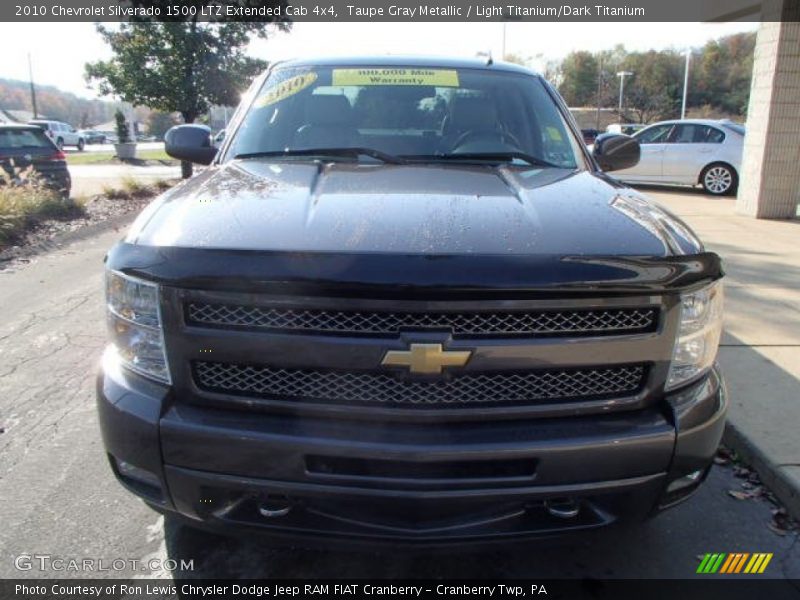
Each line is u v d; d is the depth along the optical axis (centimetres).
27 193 973
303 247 181
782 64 909
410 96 330
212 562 243
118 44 1664
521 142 311
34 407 367
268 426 185
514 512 194
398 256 177
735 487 300
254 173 262
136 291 193
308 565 243
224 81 1678
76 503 277
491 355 180
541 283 176
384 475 185
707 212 1030
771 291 568
